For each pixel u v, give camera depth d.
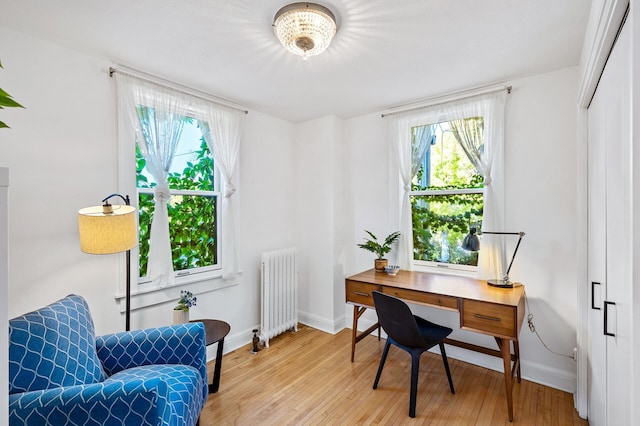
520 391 2.10
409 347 1.94
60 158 1.81
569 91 2.09
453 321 2.60
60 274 1.80
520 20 1.57
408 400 2.01
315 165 3.26
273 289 2.91
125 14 1.52
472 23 1.60
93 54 1.91
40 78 1.74
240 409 1.91
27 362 1.12
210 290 2.59
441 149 2.74
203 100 2.50
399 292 2.27
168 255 2.26
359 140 3.17
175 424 1.17
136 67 2.09
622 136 1.10
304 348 2.77
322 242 3.20
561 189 2.12
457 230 2.67
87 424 1.00
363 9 1.49
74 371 1.23
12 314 1.63
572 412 1.88
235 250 2.74
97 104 1.95
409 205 2.79
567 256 2.10
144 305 2.16
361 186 3.16
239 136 2.77
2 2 1.42
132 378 1.37
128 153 2.08
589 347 1.77
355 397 2.04
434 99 2.65
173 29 1.66
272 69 2.12
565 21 1.57
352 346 2.54
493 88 2.35
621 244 1.14
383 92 2.53
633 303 0.75
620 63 1.10
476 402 1.99
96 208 1.87
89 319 1.49
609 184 1.32
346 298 2.57
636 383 0.74
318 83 2.36
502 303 1.85
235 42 1.79
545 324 2.18
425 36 1.72
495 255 2.31
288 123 3.36
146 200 2.26
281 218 3.27
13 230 1.64
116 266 2.04
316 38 1.55
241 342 2.84
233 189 2.67
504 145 2.33
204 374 1.63
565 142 2.10
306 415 1.86
